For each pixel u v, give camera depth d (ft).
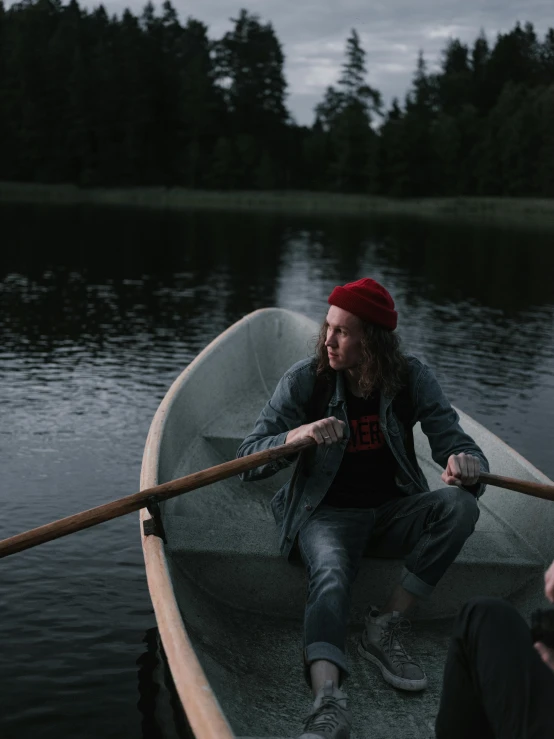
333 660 6.69
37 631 10.25
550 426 19.85
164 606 6.70
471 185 251.39
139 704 8.91
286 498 8.65
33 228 103.40
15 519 13.38
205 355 13.89
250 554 8.54
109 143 244.22
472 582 8.91
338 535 8.04
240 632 8.45
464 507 7.85
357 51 281.33
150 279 52.13
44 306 38.81
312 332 16.10
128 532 13.26
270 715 7.34
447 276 59.67
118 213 158.20
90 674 9.41
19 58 241.76
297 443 7.81
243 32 276.21
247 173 254.47
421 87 284.20
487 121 265.75
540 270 66.28
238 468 7.70
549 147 239.71
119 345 29.22
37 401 20.90
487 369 26.81
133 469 15.92
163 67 265.75
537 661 4.89
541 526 9.36
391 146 246.47
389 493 8.51
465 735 5.31
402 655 7.82
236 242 91.97
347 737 6.32
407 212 209.67
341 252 81.87
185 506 10.30
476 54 341.00
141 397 21.61
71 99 239.71
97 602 11.02
